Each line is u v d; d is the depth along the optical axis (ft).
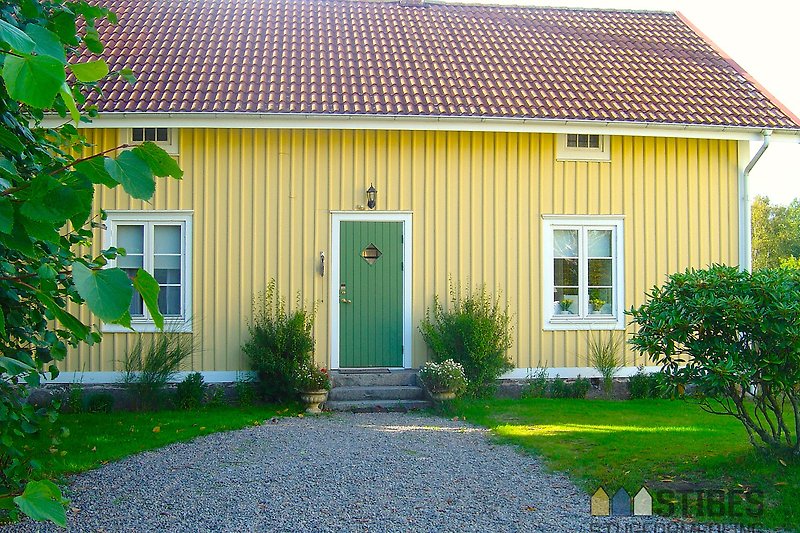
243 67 40.96
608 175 41.19
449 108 37.70
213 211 38.81
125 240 38.78
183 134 38.73
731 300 20.86
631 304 40.98
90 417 34.71
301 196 39.24
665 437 28.71
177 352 37.29
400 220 39.70
